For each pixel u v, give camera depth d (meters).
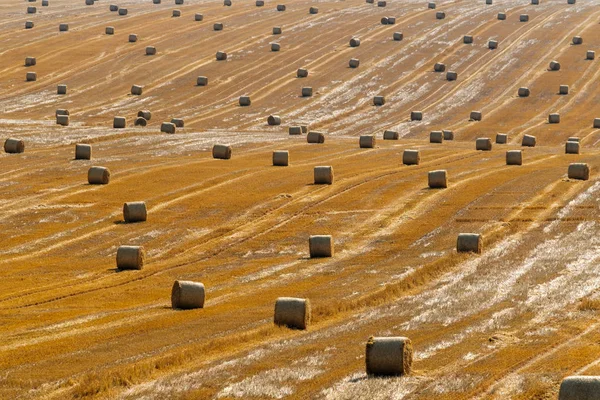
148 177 195.12
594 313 96.19
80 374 79.19
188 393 72.19
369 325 96.94
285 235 154.12
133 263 134.75
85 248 147.75
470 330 91.12
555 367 75.94
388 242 147.75
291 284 123.00
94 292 121.06
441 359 80.50
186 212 168.38
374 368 75.44
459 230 151.38
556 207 162.12
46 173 197.88
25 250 146.25
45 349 89.19
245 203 174.00
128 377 77.19
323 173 187.88
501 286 113.12
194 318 103.50
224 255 143.88
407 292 114.88
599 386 58.84
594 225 148.88
